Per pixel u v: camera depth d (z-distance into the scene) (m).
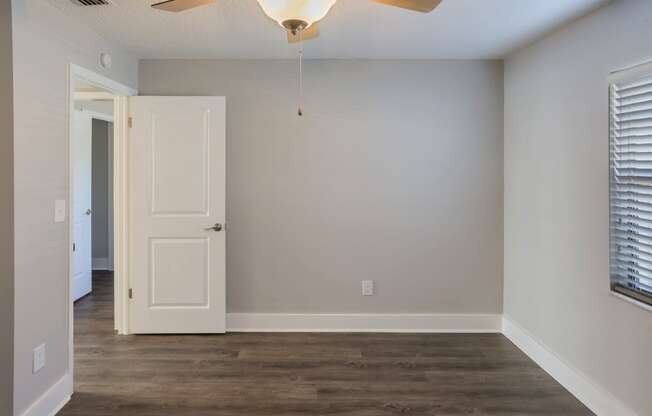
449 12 2.51
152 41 3.06
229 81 3.56
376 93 3.58
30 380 2.21
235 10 2.50
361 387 2.68
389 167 3.61
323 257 3.64
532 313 3.14
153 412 2.39
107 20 2.64
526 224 3.23
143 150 3.46
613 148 2.30
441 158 3.61
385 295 3.66
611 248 2.31
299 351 3.22
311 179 3.61
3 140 2.05
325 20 2.66
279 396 2.56
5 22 2.04
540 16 2.54
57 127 2.43
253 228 3.62
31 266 2.21
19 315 2.12
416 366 2.98
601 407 2.37
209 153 3.49
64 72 2.50
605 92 2.34
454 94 3.58
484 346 3.35
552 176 2.87
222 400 2.52
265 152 3.60
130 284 3.52
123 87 3.30
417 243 3.64
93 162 6.25
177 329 3.53
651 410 2.04
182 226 3.50
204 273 3.53
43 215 2.30
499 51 3.32
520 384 2.73
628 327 2.19
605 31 2.34
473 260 3.64
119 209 3.52
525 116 3.22
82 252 4.80
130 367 2.94
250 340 3.44
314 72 3.58
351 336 3.54
